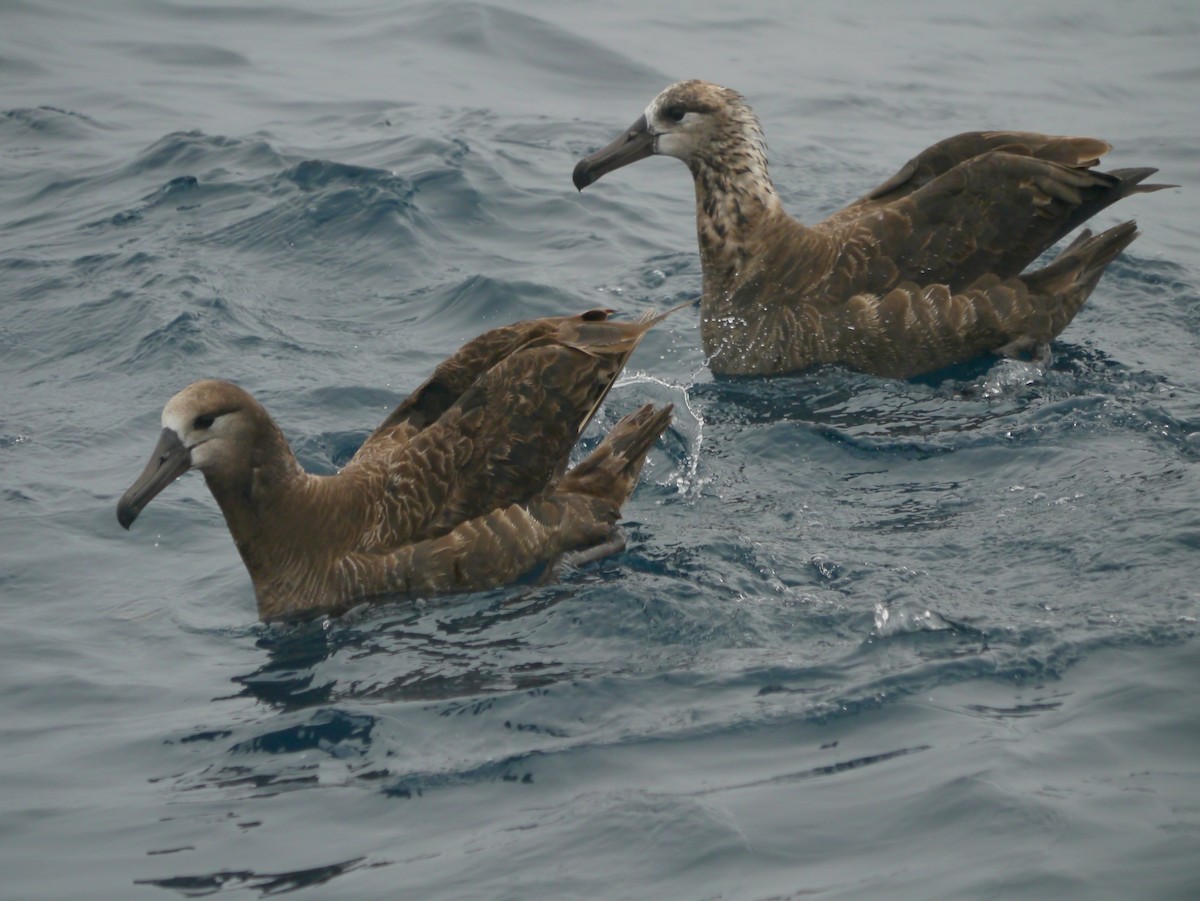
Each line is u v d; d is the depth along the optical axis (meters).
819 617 16.22
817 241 24.05
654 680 15.08
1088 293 24.14
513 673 15.46
